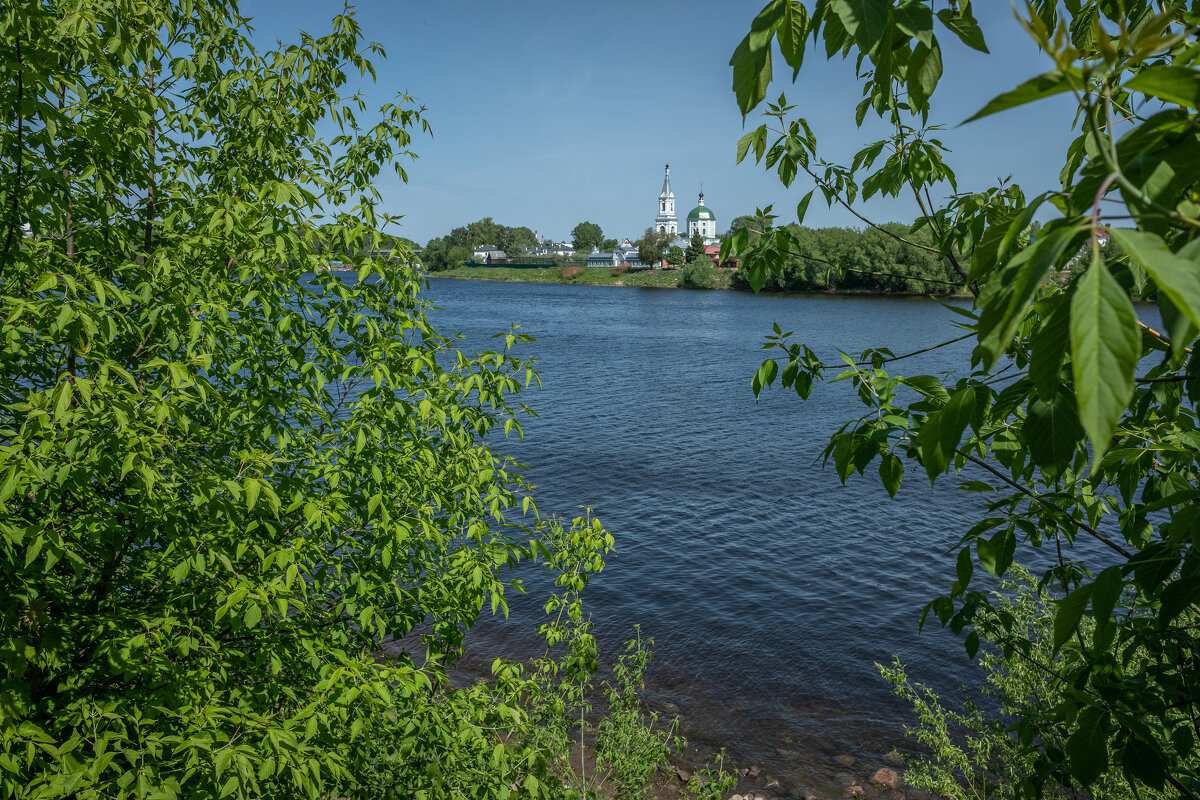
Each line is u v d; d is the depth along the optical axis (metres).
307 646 4.96
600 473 29.19
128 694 4.56
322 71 7.14
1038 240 1.06
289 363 6.08
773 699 14.63
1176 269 0.83
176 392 4.45
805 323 82.38
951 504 26.05
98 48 4.72
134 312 5.34
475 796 5.34
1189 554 1.94
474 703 5.70
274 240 5.58
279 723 4.56
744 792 11.81
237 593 4.36
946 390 2.42
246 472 4.89
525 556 6.61
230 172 6.09
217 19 6.68
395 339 6.56
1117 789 4.89
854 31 1.38
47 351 5.17
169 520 4.47
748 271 3.98
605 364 55.53
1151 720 3.32
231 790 3.58
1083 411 0.84
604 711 13.56
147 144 5.55
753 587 19.62
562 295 140.88
